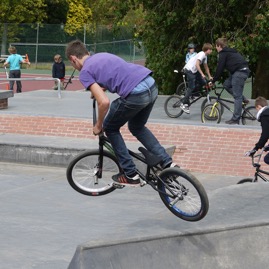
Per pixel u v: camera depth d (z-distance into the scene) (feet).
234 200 25.49
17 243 25.49
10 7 159.33
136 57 150.61
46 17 167.53
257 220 22.21
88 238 26.40
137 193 34.76
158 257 19.54
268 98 78.64
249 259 20.95
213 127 43.24
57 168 40.93
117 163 22.31
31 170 40.24
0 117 48.16
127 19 124.26
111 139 21.27
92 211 30.86
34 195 33.76
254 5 71.77
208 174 39.75
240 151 40.86
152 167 21.22
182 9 74.95
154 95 20.62
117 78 20.30
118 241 19.04
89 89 20.48
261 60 77.87
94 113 21.90
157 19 75.97
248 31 71.56
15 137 44.37
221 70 48.44
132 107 20.35
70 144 41.98
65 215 29.96
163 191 21.24
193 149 41.91
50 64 147.74
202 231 20.76
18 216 29.53
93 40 149.59
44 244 25.45
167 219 22.79
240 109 47.91
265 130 31.04
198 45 75.66
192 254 20.13
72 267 18.28
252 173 39.24
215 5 71.36
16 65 83.20
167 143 42.65
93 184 23.09
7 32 147.95
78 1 167.53
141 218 29.86
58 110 55.88
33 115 47.75
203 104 51.08
